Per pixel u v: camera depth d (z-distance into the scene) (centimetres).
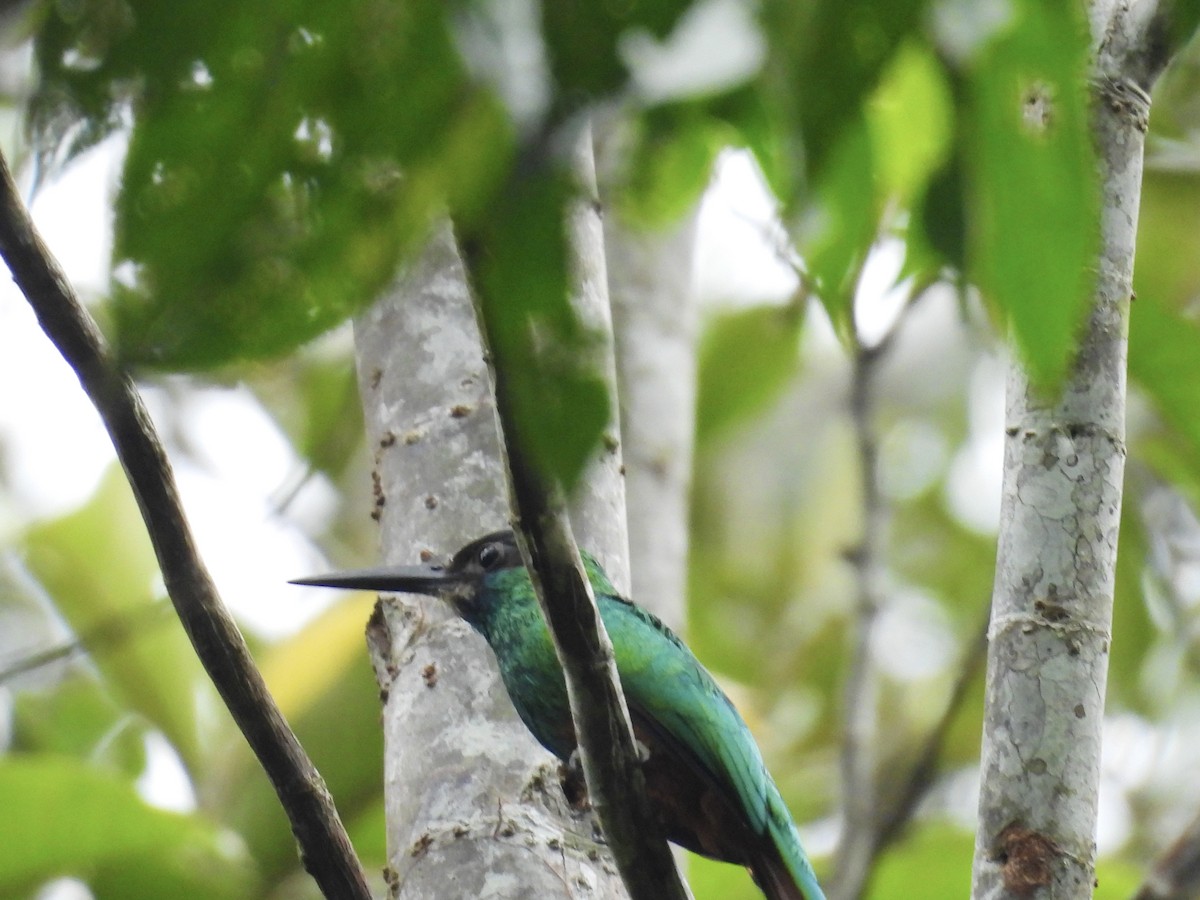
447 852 718
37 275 532
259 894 1147
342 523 1437
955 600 1702
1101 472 630
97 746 1500
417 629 813
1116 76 650
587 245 656
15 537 1374
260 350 362
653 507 1023
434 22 367
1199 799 1478
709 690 834
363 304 372
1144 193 1338
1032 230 376
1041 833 600
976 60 368
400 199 373
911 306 1093
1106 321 637
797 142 358
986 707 629
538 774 745
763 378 1595
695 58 368
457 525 820
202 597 604
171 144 368
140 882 1126
